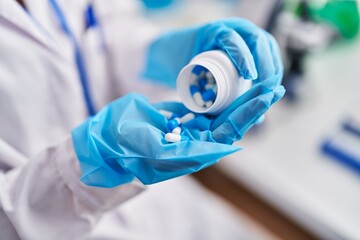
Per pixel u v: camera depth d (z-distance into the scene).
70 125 0.40
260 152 0.56
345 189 0.49
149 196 0.49
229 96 0.23
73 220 0.30
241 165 0.54
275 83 0.23
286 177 0.52
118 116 0.26
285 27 0.58
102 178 0.24
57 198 0.29
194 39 0.31
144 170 0.24
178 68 0.34
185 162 0.22
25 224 0.28
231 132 0.22
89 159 0.25
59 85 0.38
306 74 0.66
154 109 0.26
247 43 0.27
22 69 0.34
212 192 0.75
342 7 0.69
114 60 0.48
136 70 0.47
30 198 0.28
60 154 0.28
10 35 0.34
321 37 0.66
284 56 0.59
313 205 0.47
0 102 0.33
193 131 0.24
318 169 0.52
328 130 0.59
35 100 0.36
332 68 0.75
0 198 0.28
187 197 0.53
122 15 0.49
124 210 0.44
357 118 0.58
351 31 0.77
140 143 0.23
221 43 0.25
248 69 0.23
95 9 0.44
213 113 0.24
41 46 0.35
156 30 0.49
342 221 0.45
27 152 0.36
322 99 0.66
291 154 0.55
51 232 0.29
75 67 0.41
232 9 0.84
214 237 0.48
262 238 0.64
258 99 0.22
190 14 0.86
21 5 0.36
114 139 0.25
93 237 0.40
